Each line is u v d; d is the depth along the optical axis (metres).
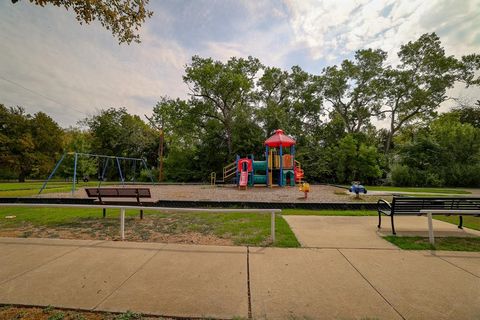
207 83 23.17
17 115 34.34
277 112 24.44
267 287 2.56
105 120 35.94
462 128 18.33
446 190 13.60
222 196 10.66
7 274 2.88
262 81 28.16
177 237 4.46
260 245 3.97
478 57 23.66
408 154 18.86
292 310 2.14
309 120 29.03
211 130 26.17
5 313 2.10
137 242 4.15
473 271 2.95
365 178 20.52
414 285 2.60
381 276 2.82
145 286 2.58
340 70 29.39
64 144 37.59
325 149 24.08
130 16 5.67
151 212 7.12
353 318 2.03
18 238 4.39
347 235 4.55
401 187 16.62
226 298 2.34
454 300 2.29
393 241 4.15
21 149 32.25
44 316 2.05
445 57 24.73
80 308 2.17
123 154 34.69
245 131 24.31
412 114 26.72
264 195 11.02
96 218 6.24
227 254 3.55
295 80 27.80
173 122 26.94
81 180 31.73
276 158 15.99
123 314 2.09
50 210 7.47
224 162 25.09
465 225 5.30
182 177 25.86
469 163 17.23
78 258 3.39
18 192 12.85
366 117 30.56
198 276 2.82
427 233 4.68
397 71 26.77
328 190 13.73
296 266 3.11
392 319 2.01
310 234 4.62
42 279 2.74
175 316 2.06
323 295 2.39
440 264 3.17
